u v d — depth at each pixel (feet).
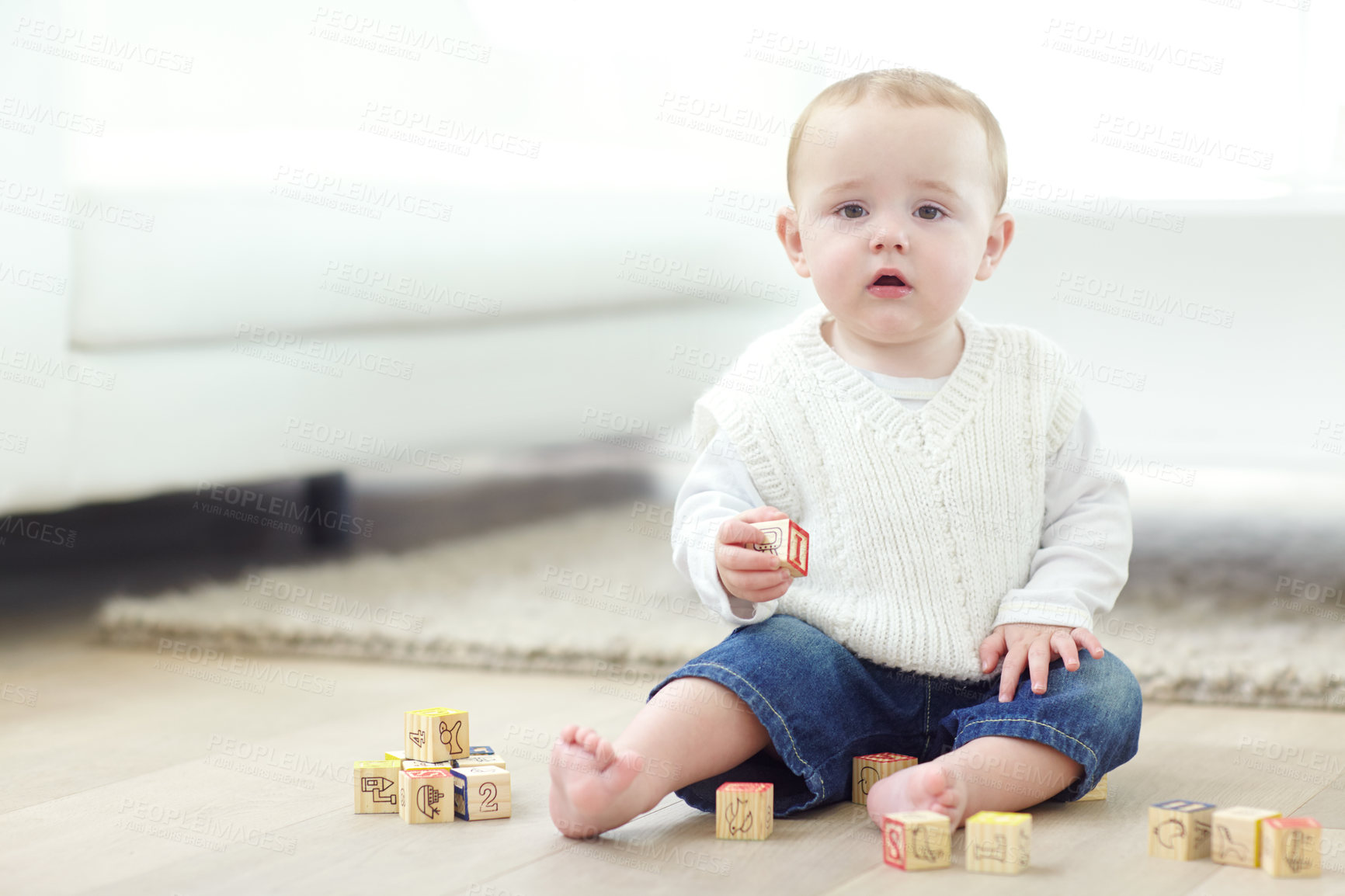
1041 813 3.33
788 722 3.29
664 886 2.81
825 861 2.96
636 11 8.13
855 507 3.67
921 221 3.65
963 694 3.58
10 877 2.98
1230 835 2.90
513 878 2.89
